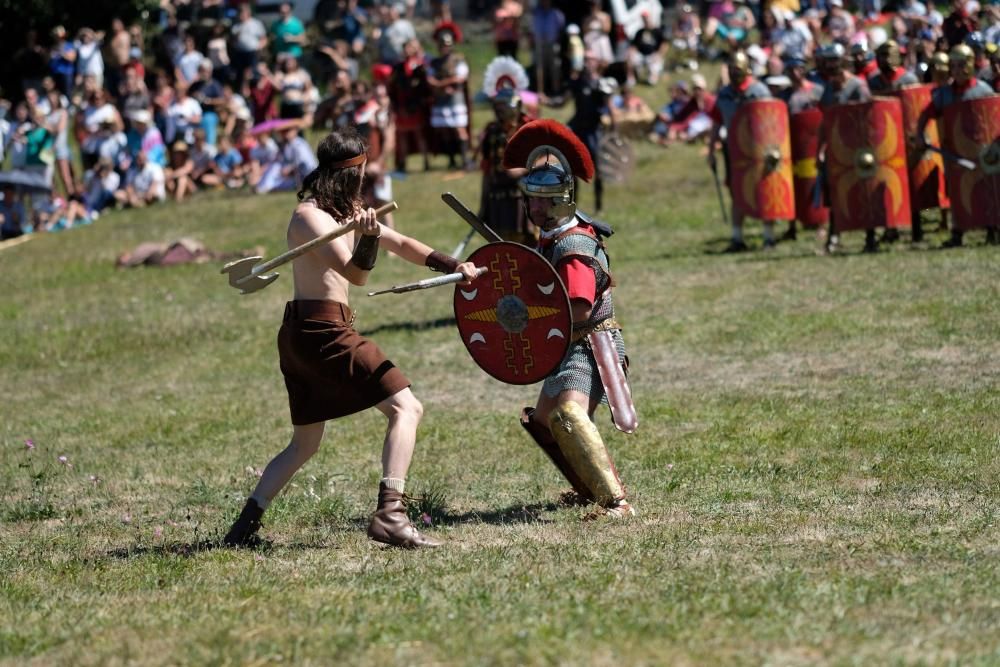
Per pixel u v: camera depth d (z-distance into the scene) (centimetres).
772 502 838
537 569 679
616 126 3111
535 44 3475
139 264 2367
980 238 1808
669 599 609
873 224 1741
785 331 1402
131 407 1369
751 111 1875
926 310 1421
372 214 711
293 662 538
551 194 785
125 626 609
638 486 898
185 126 3053
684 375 1270
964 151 1681
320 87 3591
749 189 1892
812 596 605
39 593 694
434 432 1113
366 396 745
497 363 772
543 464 988
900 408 1070
